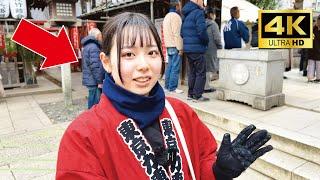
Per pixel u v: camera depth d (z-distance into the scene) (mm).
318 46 6562
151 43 979
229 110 4582
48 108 6395
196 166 1115
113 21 1007
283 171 3051
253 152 964
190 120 1169
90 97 5160
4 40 8031
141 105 1000
